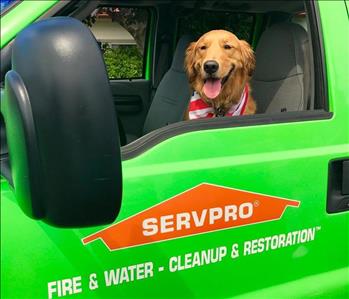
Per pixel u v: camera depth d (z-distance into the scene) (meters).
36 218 1.17
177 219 1.67
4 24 1.52
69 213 1.14
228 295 1.82
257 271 1.87
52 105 1.10
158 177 1.62
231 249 1.79
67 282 1.52
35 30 1.17
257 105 2.82
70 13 1.91
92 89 1.11
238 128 1.78
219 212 1.74
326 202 1.97
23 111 1.09
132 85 3.78
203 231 1.72
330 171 1.96
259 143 1.82
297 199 1.90
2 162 1.45
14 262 1.44
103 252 1.56
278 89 2.58
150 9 3.70
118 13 3.53
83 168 1.12
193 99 2.88
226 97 2.79
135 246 1.61
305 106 2.13
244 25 3.74
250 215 1.81
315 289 2.00
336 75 1.98
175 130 1.69
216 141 1.74
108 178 1.14
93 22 3.40
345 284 2.07
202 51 2.88
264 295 1.89
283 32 2.65
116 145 1.15
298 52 2.48
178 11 3.76
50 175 1.12
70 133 1.10
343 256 2.06
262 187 1.82
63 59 1.11
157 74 3.90
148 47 3.86
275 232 1.88
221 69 2.74
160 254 1.66
